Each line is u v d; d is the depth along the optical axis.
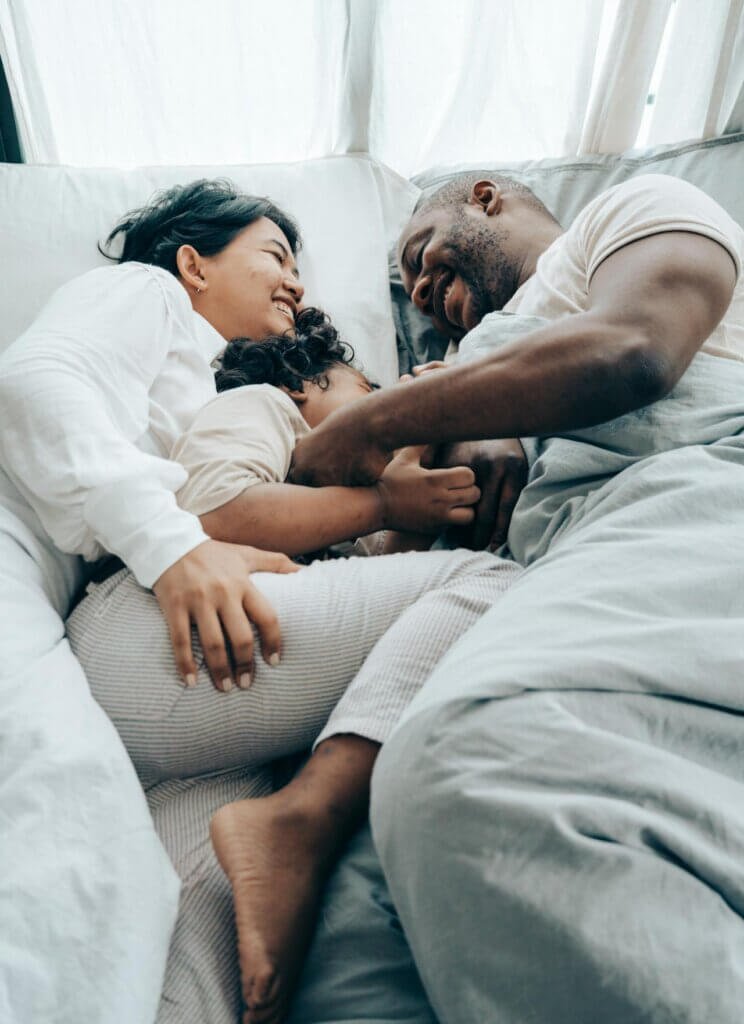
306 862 0.49
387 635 0.59
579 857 0.35
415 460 0.81
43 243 1.21
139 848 0.46
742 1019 0.30
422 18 1.38
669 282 0.65
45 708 0.51
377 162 1.42
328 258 1.29
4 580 0.61
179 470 0.70
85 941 0.41
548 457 0.73
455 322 1.17
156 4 1.32
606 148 1.42
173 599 0.61
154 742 0.59
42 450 0.66
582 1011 0.32
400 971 0.45
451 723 0.41
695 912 0.33
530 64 1.42
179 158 1.49
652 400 0.63
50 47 1.35
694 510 0.53
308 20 1.37
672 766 0.37
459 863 0.37
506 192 1.15
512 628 0.47
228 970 0.48
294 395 0.92
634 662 0.41
